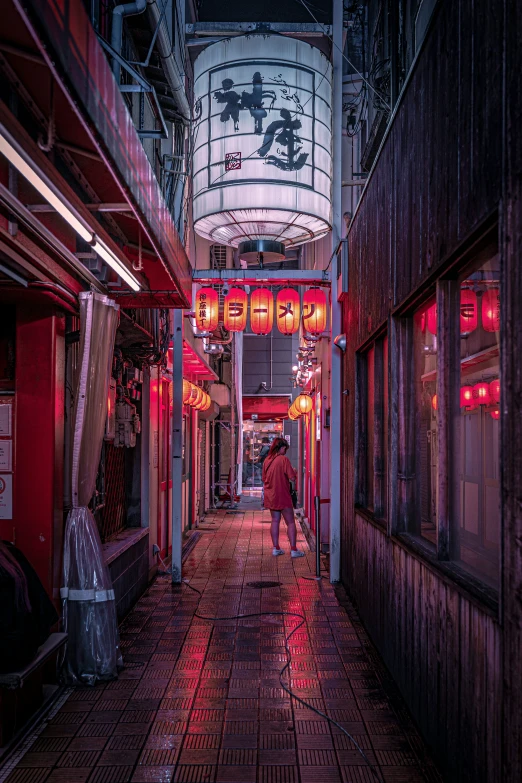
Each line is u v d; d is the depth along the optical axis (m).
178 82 6.83
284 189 7.20
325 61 7.61
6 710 3.91
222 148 7.24
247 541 12.53
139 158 3.89
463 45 3.22
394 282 5.09
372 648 5.90
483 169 2.89
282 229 7.69
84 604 5.01
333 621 6.80
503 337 2.58
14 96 3.27
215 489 21.73
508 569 2.53
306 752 3.89
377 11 7.90
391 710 4.50
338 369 8.89
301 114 7.29
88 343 4.84
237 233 7.86
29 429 4.84
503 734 2.56
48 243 4.18
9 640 3.76
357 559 7.15
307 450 16.36
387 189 5.45
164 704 4.60
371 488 6.99
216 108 7.29
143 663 5.47
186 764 3.74
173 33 7.18
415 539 4.65
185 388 11.92
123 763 3.75
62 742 4.01
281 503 10.72
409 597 4.45
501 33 2.66
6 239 3.65
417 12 5.20
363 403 7.46
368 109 8.31
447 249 3.49
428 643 3.90
